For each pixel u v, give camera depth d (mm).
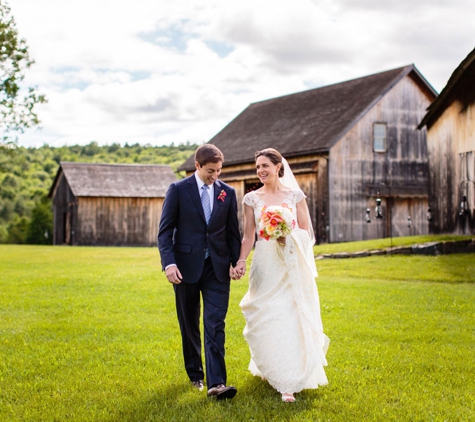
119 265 17031
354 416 4301
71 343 6668
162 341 6711
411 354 6059
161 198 40375
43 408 4523
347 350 6203
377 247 16703
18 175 100938
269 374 4781
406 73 27031
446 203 18312
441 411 4410
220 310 4980
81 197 39094
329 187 25250
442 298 9523
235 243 5184
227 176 31672
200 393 4906
